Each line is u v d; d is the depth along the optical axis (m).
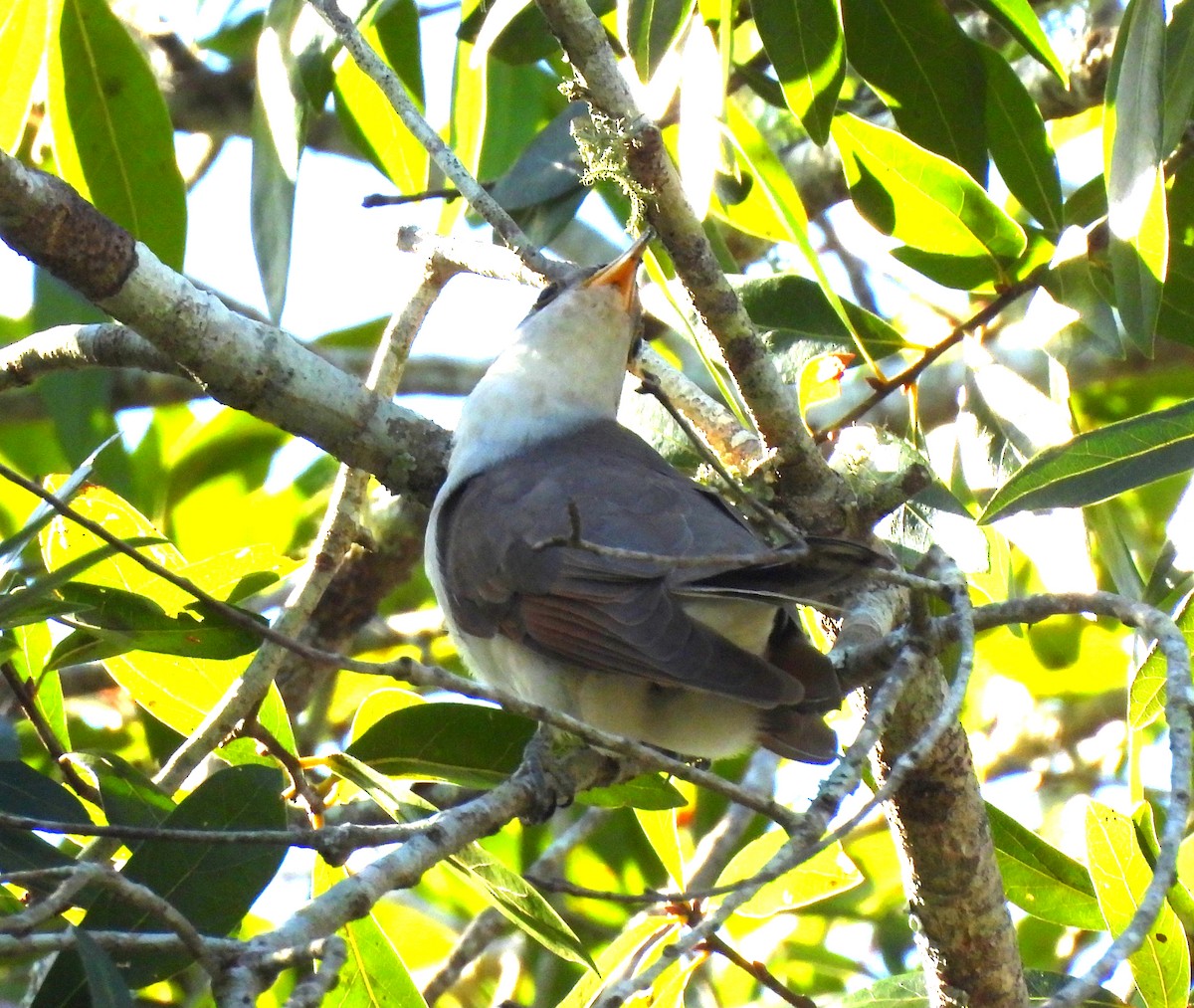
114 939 5.04
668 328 14.30
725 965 13.26
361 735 8.67
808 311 9.94
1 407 15.22
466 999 13.46
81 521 5.51
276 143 9.30
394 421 9.28
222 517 15.64
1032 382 9.86
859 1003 9.37
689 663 7.39
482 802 6.45
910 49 9.68
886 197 9.60
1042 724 14.48
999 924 8.49
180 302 8.30
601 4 9.85
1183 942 7.53
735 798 5.79
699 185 7.96
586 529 8.41
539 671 8.39
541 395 9.92
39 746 12.37
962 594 6.34
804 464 8.40
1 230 7.62
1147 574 13.63
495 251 9.66
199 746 8.32
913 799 8.19
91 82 10.52
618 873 13.41
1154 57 7.70
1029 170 9.74
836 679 7.49
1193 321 9.55
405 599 15.84
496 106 13.95
